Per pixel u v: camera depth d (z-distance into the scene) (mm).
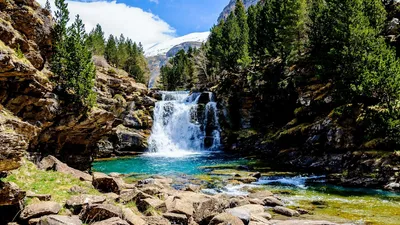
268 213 14023
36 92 16750
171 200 13891
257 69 54000
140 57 109375
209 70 84938
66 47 20781
